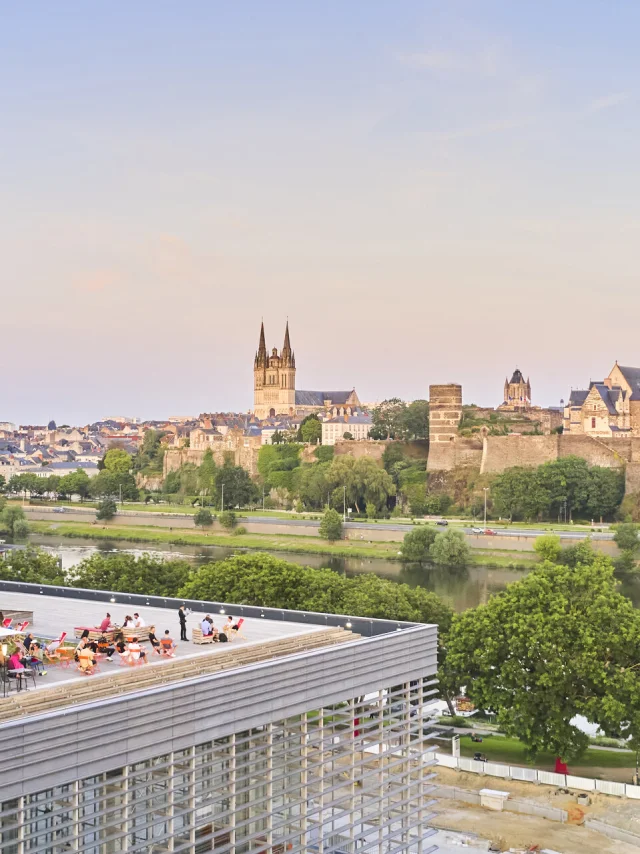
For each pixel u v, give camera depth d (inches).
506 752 5059.1
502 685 4921.3
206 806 2829.7
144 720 2684.5
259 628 3747.5
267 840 3038.9
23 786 2447.1
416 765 3654.0
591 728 5570.9
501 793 4375.0
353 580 6643.7
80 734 2551.7
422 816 3654.0
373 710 3444.9
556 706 4626.0
